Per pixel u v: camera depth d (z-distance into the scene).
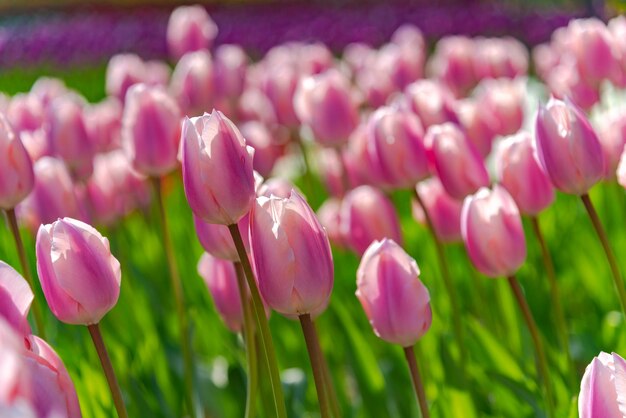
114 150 2.03
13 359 0.83
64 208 1.54
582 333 1.68
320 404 1.21
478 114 1.63
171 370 1.63
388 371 1.57
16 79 7.08
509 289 1.61
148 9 9.38
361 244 1.49
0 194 1.37
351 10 7.83
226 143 1.21
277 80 1.88
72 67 7.43
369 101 2.05
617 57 1.71
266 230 1.19
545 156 1.33
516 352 1.60
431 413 1.42
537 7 7.10
